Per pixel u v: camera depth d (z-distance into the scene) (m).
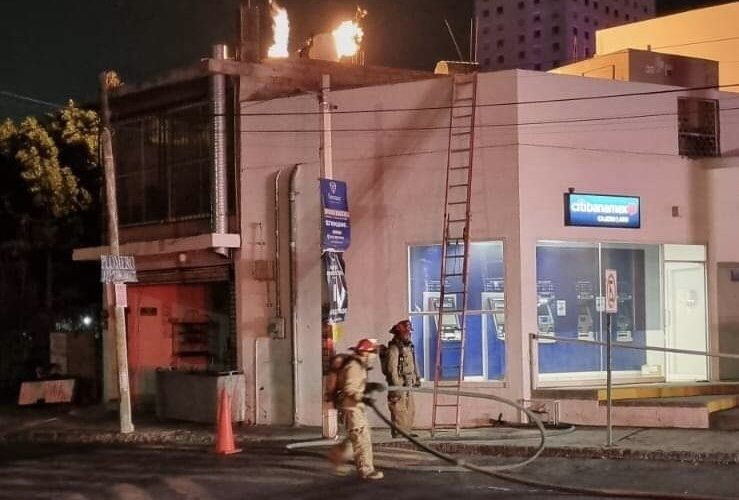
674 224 16.69
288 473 11.86
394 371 14.20
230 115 17.73
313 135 16.91
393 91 16.30
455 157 15.89
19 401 21.31
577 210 15.83
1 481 11.98
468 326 15.91
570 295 16.11
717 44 24.75
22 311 29.05
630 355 16.62
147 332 20.11
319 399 16.61
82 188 28.58
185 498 10.46
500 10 112.19
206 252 17.88
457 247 15.88
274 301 17.08
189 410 17.91
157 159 19.30
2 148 29.20
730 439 13.00
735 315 17.03
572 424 14.94
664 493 10.02
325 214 14.82
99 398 22.02
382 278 16.28
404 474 11.66
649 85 16.56
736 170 16.95
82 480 11.88
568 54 106.62
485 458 12.91
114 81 22.28
